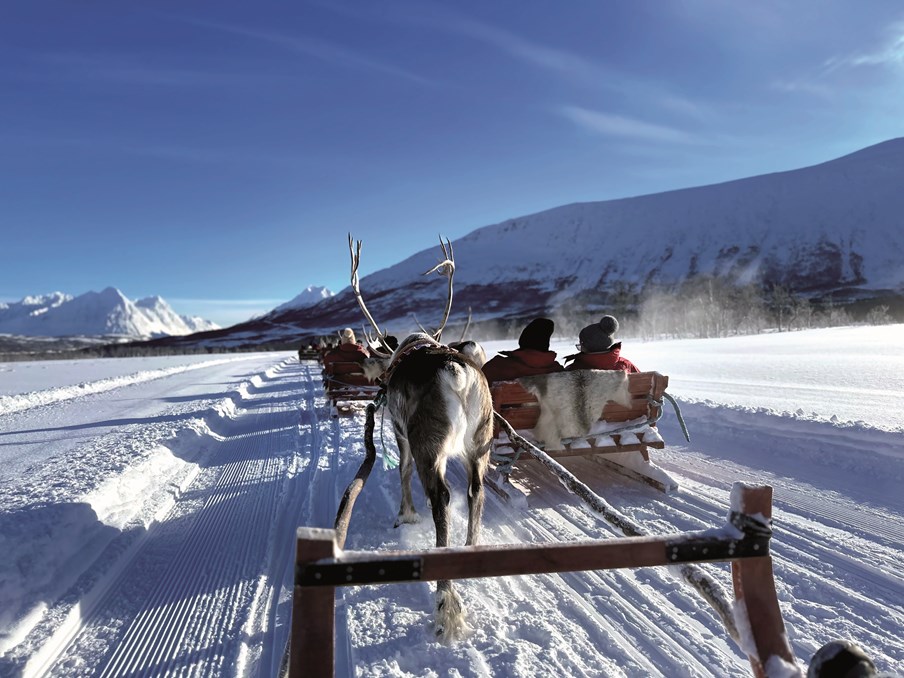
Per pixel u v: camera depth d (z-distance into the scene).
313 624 2.07
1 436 11.14
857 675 1.94
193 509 6.20
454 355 4.14
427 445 3.76
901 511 5.18
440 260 5.51
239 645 3.50
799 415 7.98
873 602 3.71
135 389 20.23
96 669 3.34
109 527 5.38
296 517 5.74
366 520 5.52
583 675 3.09
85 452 8.34
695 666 3.13
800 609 3.67
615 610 3.74
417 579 2.16
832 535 4.74
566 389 5.87
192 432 10.00
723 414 8.98
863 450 6.65
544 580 4.21
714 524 5.05
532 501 5.86
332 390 12.15
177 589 4.31
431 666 3.22
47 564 4.31
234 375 25.73
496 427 5.93
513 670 3.13
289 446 9.41
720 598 2.42
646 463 6.28
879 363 15.02
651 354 22.94
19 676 3.15
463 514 5.59
